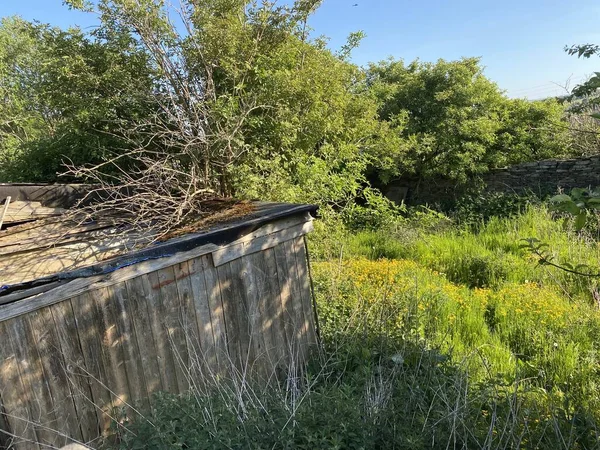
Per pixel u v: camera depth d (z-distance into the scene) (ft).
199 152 17.28
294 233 12.59
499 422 9.00
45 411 8.25
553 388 11.37
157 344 9.82
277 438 7.82
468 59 41.11
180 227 11.32
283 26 21.13
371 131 30.58
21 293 7.88
